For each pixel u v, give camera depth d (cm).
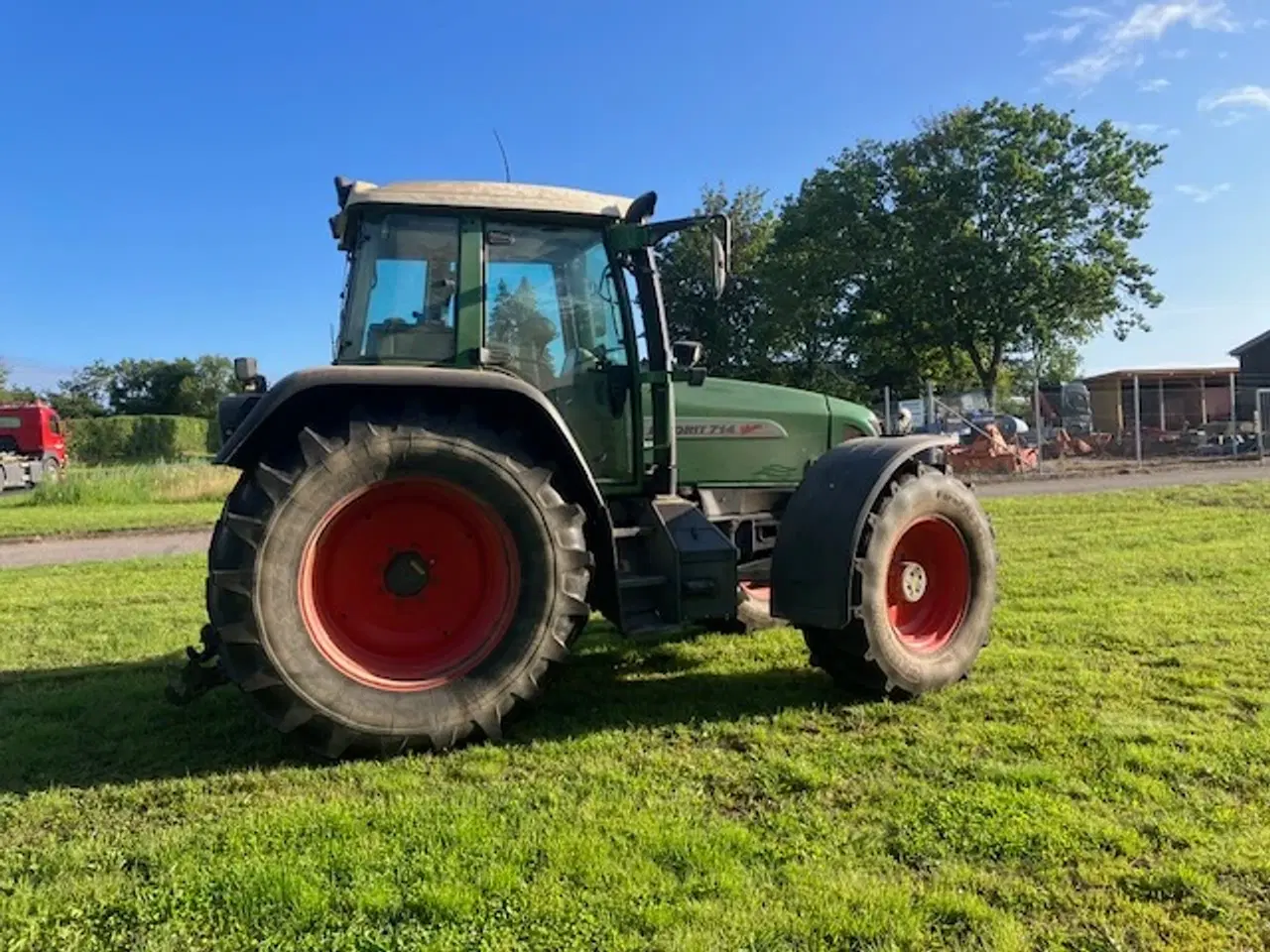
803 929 223
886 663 404
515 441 377
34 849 276
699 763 338
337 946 221
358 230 412
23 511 1614
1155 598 607
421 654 368
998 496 1389
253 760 354
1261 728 354
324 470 345
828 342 3241
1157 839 267
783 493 532
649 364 446
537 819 287
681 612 405
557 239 428
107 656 541
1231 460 2016
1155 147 2928
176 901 242
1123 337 3014
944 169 2969
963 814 284
